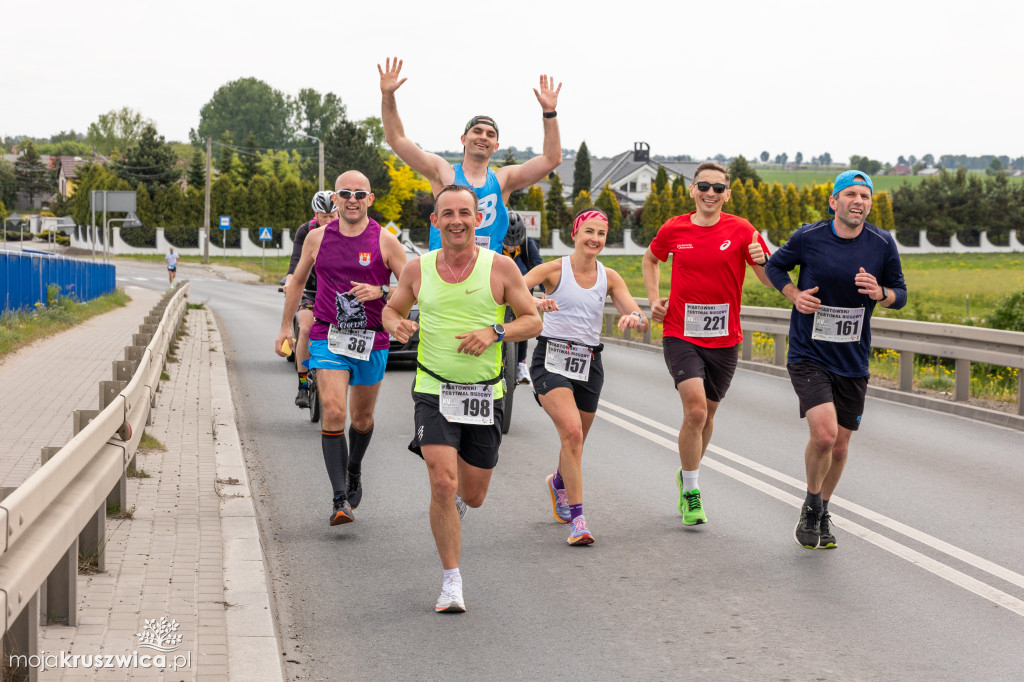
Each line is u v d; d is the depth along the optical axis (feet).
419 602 39.70
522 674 32.55
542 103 53.93
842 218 45.78
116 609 35.22
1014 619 37.58
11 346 123.13
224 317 213.46
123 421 42.57
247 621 34.58
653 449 71.72
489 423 38.68
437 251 39.14
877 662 33.37
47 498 28.86
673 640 35.53
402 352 114.93
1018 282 376.27
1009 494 57.88
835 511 53.88
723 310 51.01
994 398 94.68
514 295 38.73
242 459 62.34
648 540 48.44
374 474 63.41
